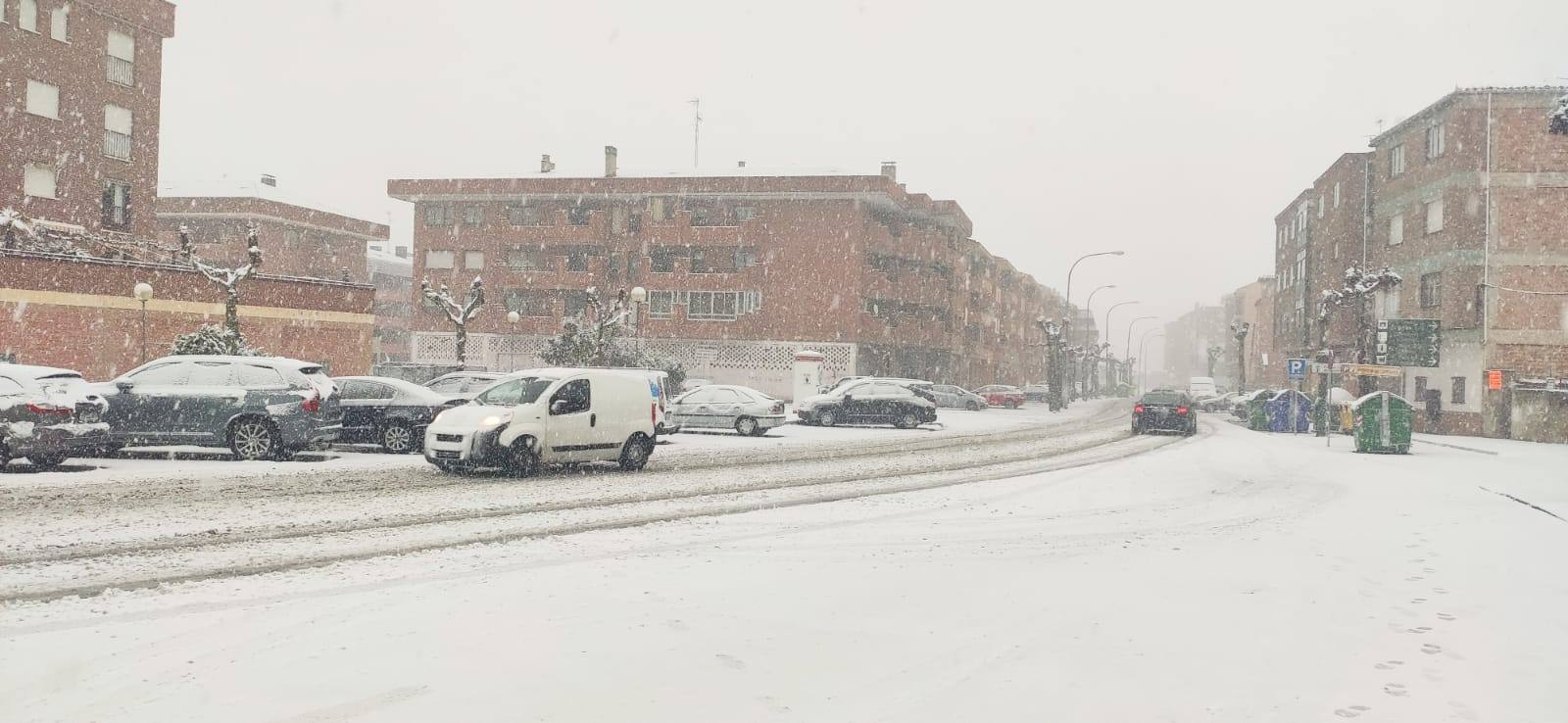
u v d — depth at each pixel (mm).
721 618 6102
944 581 7371
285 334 30109
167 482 12250
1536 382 34000
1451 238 36094
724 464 16734
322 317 31375
